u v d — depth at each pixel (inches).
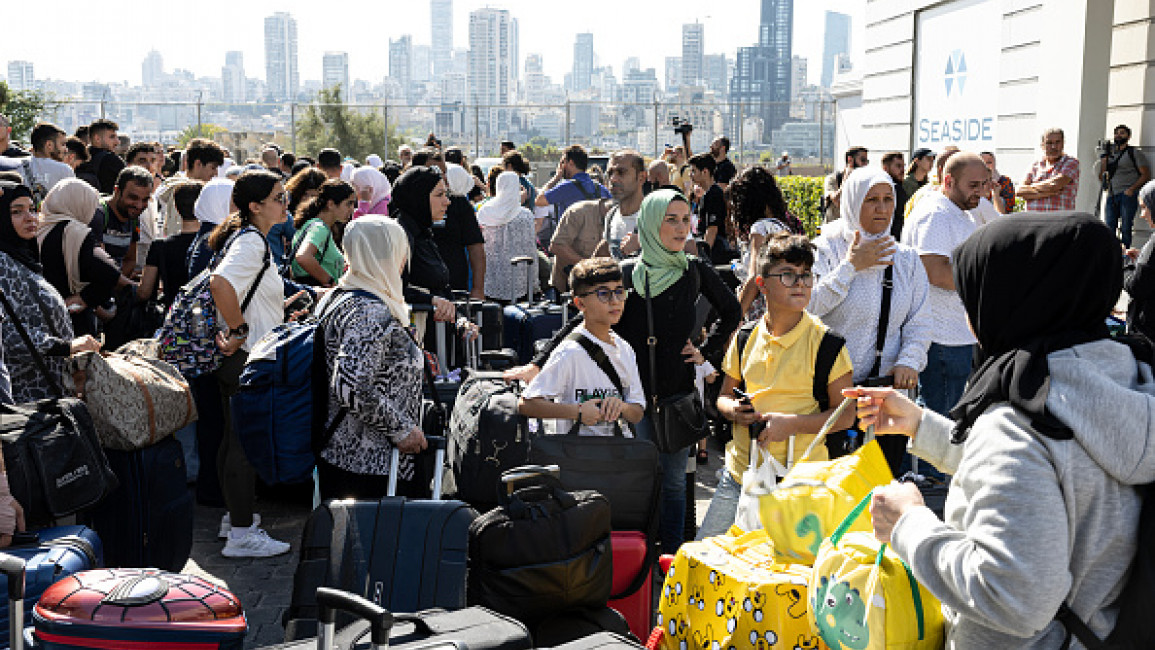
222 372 204.5
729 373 167.2
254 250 203.6
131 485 174.1
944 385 221.1
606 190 431.2
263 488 245.1
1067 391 72.9
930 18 635.5
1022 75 538.3
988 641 77.9
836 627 90.2
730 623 110.2
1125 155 478.9
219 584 114.6
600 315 168.9
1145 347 78.8
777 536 114.1
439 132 1571.1
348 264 168.6
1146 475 71.7
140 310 271.9
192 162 321.1
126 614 105.1
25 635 112.1
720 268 259.3
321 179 287.9
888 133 697.0
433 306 222.4
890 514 84.2
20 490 144.3
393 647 103.3
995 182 404.8
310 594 130.8
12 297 174.4
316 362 167.0
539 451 161.5
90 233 230.5
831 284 178.1
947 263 215.2
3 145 327.9
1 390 157.9
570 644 110.7
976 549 73.8
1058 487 72.0
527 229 343.6
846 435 157.0
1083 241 74.7
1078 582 73.7
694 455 201.8
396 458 163.9
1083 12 486.0
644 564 155.1
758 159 1234.0
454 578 132.0
